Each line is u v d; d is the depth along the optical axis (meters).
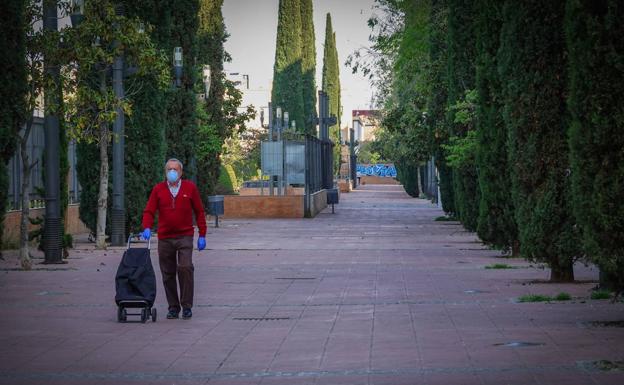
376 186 175.00
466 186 40.25
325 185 83.62
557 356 13.45
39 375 12.70
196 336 15.90
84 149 38.78
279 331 16.36
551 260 23.33
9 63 19.97
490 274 26.48
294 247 38.53
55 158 29.47
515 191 23.41
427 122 53.91
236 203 65.06
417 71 53.16
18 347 14.86
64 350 14.59
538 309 18.75
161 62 34.81
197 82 58.12
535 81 22.62
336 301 20.59
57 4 30.05
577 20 15.65
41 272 27.16
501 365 12.89
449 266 29.27
